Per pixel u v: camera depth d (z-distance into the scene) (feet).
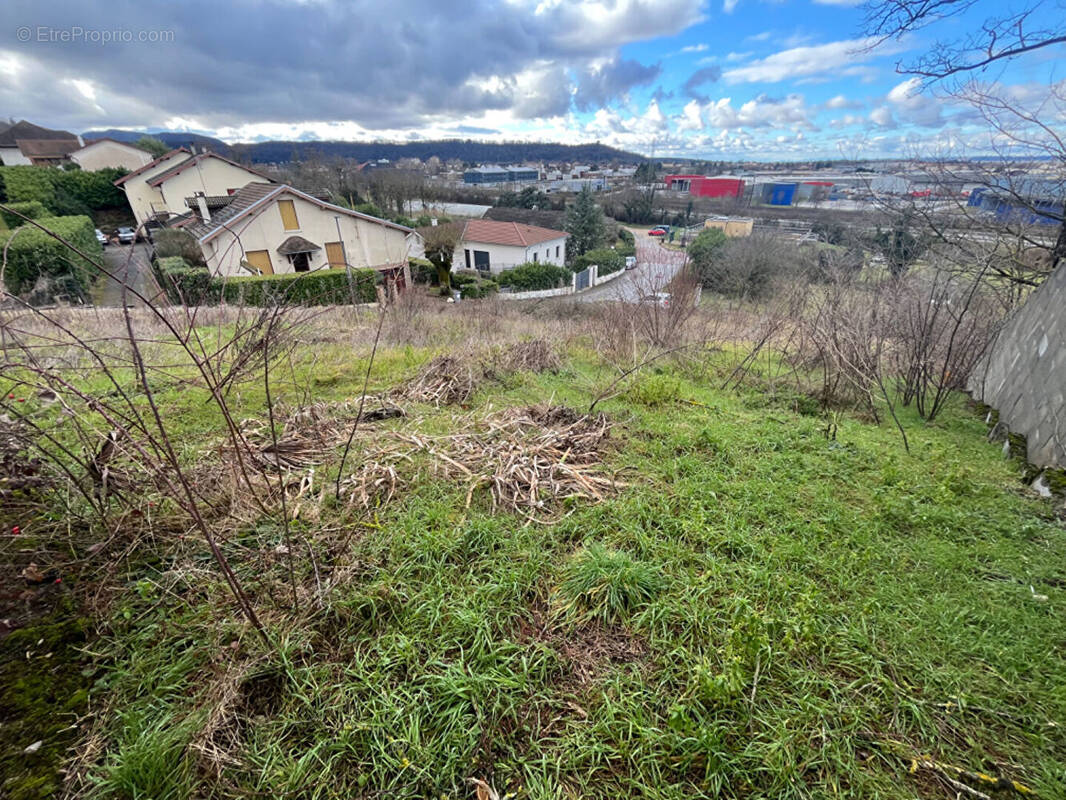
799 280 25.27
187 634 6.05
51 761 4.62
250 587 6.81
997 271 17.49
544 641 6.27
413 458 10.41
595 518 8.75
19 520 7.71
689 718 5.20
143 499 8.10
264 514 8.16
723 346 23.11
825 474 10.61
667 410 14.30
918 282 18.76
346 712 5.25
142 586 6.58
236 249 49.83
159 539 7.64
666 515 8.80
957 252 18.47
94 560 7.12
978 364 16.67
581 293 75.46
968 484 10.03
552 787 4.66
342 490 9.05
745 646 5.82
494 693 5.51
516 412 13.10
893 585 7.27
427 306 34.09
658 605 6.70
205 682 5.51
